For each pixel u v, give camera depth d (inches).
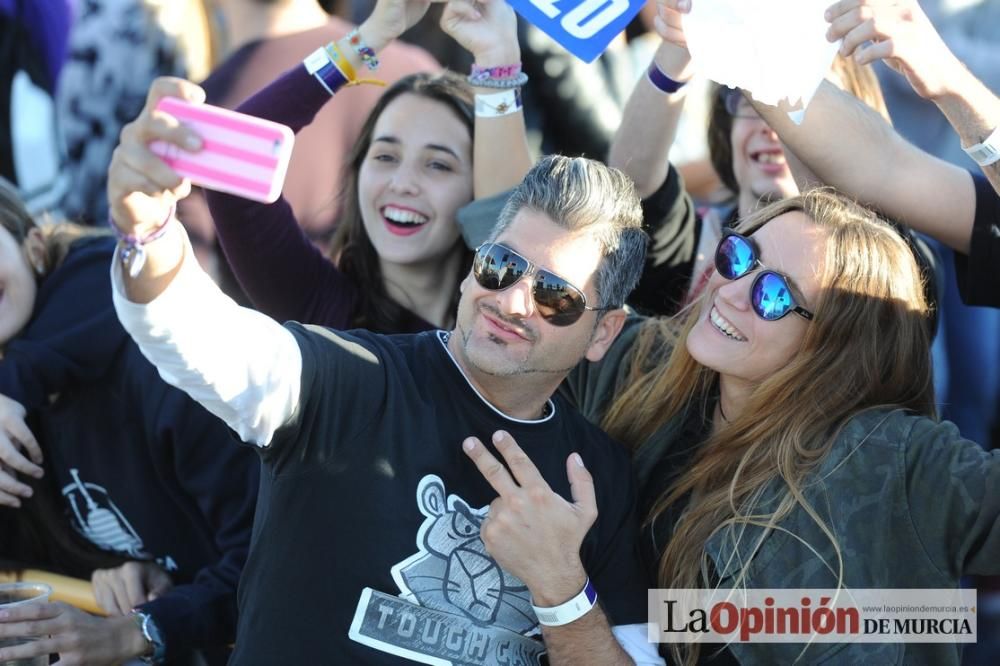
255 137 63.0
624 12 87.3
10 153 162.7
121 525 109.9
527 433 86.4
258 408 74.2
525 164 111.8
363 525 80.2
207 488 104.0
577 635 83.4
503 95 109.5
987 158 88.9
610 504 91.3
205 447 103.7
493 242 84.6
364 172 115.6
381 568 80.2
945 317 142.9
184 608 101.0
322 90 103.0
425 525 81.7
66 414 107.9
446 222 114.7
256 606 81.0
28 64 162.4
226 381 71.0
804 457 90.0
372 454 80.9
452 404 85.1
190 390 71.2
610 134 148.9
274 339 75.3
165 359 68.8
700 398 100.0
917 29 84.2
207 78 133.3
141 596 107.7
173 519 108.5
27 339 107.5
